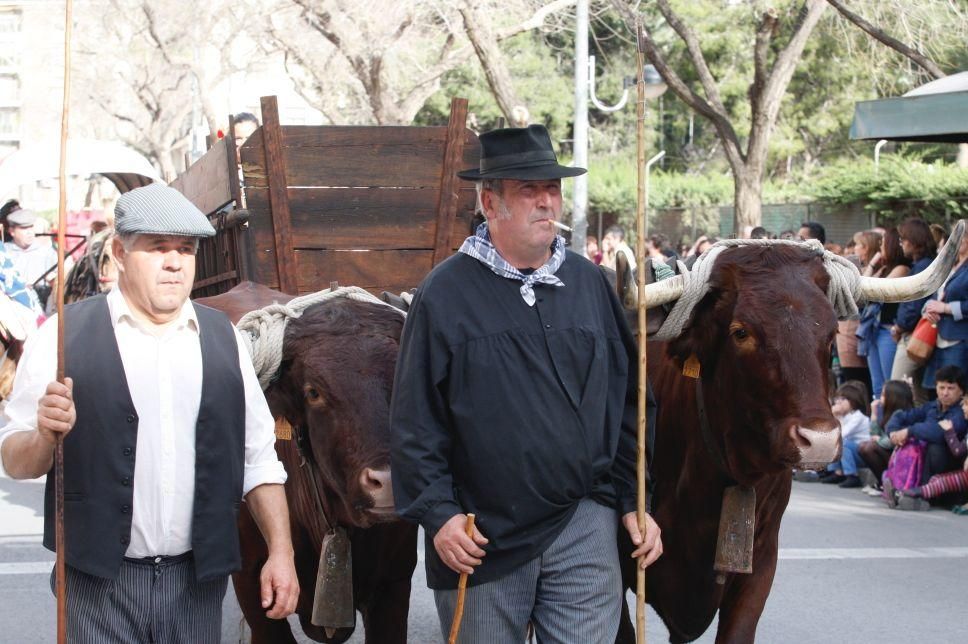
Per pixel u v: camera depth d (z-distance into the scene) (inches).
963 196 810.8
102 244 431.8
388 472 161.9
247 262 241.0
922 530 353.7
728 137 778.2
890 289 177.2
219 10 1026.1
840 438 157.6
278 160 239.1
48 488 139.9
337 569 173.6
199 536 138.7
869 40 792.9
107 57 1203.9
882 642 247.0
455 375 147.4
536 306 148.9
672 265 193.9
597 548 151.3
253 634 189.0
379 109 739.4
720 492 181.6
